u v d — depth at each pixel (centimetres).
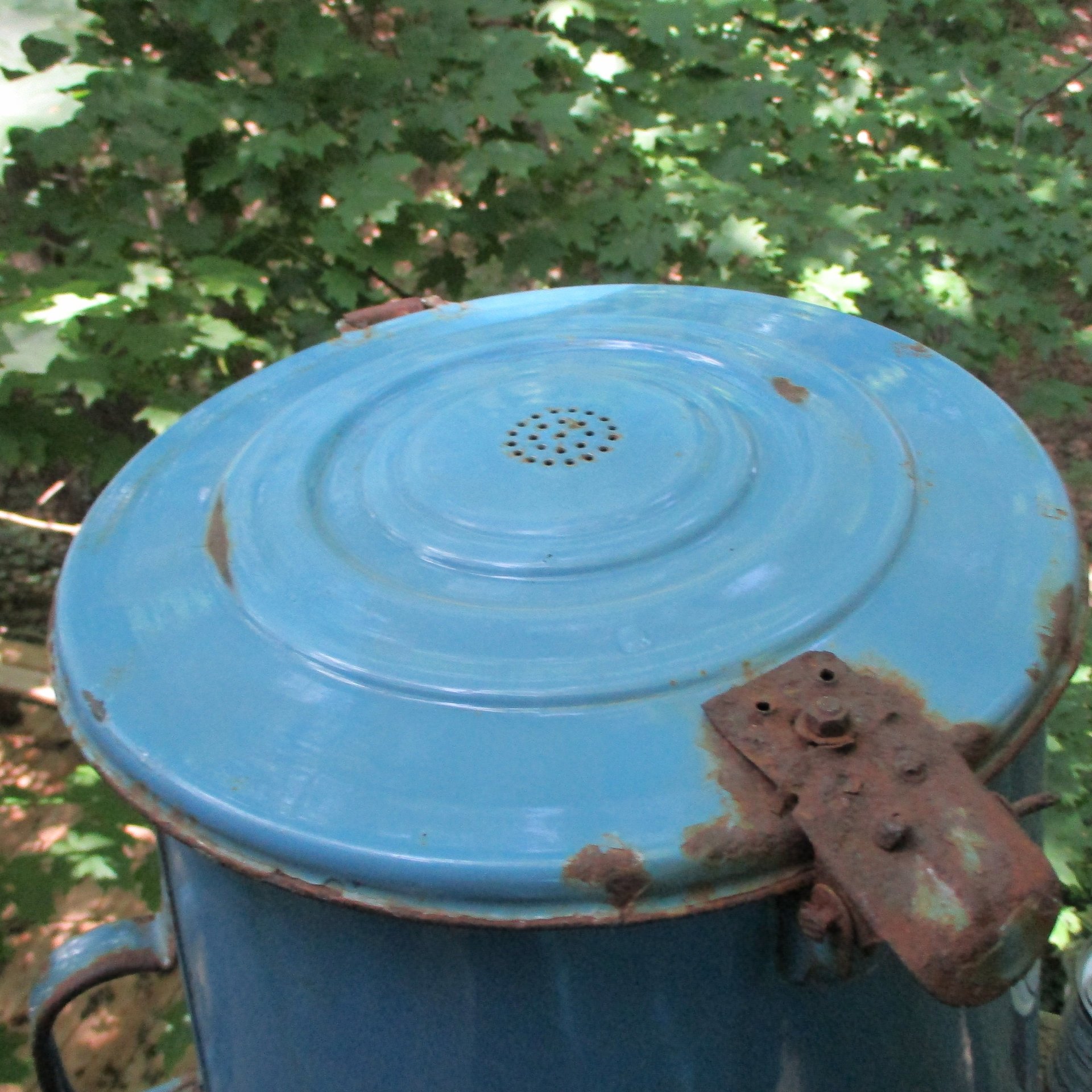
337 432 63
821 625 52
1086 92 166
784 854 48
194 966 59
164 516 62
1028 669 52
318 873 49
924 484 58
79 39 96
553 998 51
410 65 120
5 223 111
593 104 130
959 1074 57
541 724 51
